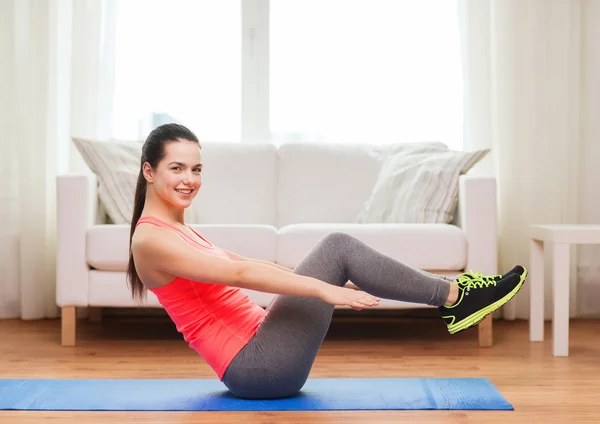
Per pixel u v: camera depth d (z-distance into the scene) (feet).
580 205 13.97
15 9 13.39
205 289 7.34
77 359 10.19
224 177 13.21
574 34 13.67
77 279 10.96
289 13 14.25
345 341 11.55
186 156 7.08
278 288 6.77
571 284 13.79
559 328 10.34
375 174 13.25
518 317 13.67
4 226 13.62
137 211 7.41
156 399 7.88
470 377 9.00
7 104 13.52
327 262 7.47
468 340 11.60
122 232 10.91
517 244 13.66
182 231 7.27
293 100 14.29
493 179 11.12
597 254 13.93
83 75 13.51
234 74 14.32
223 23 14.26
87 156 12.37
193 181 7.13
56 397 8.00
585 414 7.39
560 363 9.86
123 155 12.55
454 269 11.10
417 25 14.14
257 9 14.25
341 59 14.21
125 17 14.06
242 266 6.80
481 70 13.64
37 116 13.38
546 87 13.64
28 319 13.50
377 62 14.19
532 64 13.58
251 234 10.94
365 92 14.20
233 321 7.45
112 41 13.70
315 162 13.35
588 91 13.92
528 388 8.48
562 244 10.36
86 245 10.96
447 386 8.42
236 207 13.10
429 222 12.08
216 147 13.41
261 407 7.48
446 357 10.28
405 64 14.15
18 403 7.76
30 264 13.46
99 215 12.30
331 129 14.26
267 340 7.36
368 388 8.32
